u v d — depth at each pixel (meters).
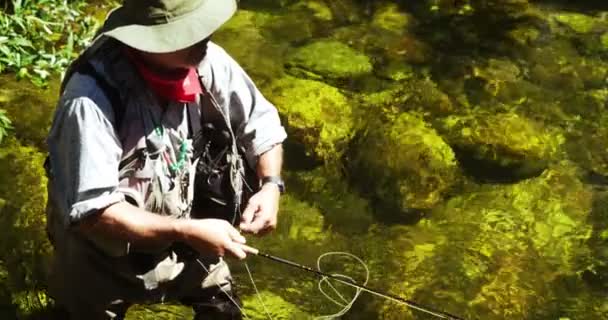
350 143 4.21
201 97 2.39
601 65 5.17
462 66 5.05
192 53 2.17
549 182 4.11
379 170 4.04
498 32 5.47
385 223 3.78
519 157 4.20
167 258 2.52
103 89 2.13
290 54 4.97
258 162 2.63
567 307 3.37
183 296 2.73
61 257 2.51
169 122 2.29
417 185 3.99
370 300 3.31
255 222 2.53
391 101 4.60
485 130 4.34
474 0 5.86
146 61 2.16
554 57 5.23
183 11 2.10
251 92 2.59
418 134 4.24
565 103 4.75
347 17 5.52
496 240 3.72
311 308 3.26
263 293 3.31
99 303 2.54
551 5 5.88
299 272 3.44
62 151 2.14
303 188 3.93
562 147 4.37
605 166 4.25
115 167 2.16
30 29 4.23
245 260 3.47
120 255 2.33
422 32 5.41
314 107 4.38
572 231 3.80
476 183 4.06
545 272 3.54
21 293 3.12
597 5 5.89
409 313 3.26
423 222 3.80
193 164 2.45
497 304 3.34
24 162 3.79
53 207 2.40
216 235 2.24
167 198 2.36
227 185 2.55
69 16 4.41
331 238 3.66
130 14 2.12
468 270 3.52
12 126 4.00
